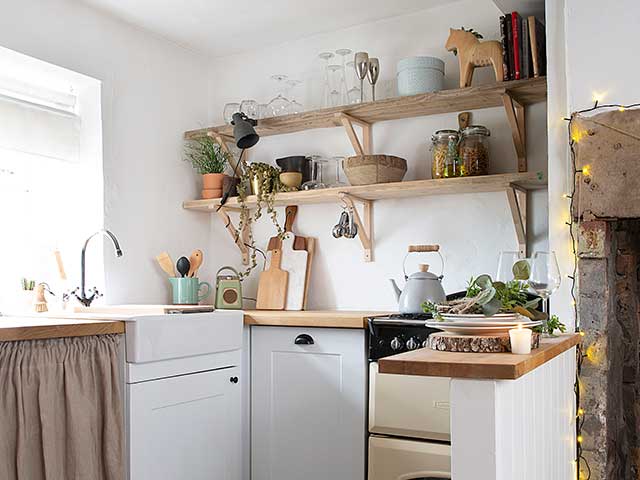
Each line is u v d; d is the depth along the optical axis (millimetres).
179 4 3168
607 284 2264
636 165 2211
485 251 3104
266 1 3146
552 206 2434
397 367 1430
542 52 2826
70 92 3262
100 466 2381
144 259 3412
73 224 3283
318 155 3566
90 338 2371
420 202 3264
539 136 3000
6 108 2947
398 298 3008
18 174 3145
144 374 2514
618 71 2279
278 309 3461
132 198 3361
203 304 3744
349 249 3439
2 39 2809
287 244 3547
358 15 3334
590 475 2209
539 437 1719
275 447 2977
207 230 3824
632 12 2271
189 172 3719
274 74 3703
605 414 2211
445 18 3238
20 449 2146
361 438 2770
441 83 3086
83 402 2324
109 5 3166
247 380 3055
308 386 2906
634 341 2420
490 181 2801
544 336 2021
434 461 2561
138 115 3422
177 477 2639
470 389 1387
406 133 3320
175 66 3662
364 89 3430
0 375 2121
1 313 2996
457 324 1664
